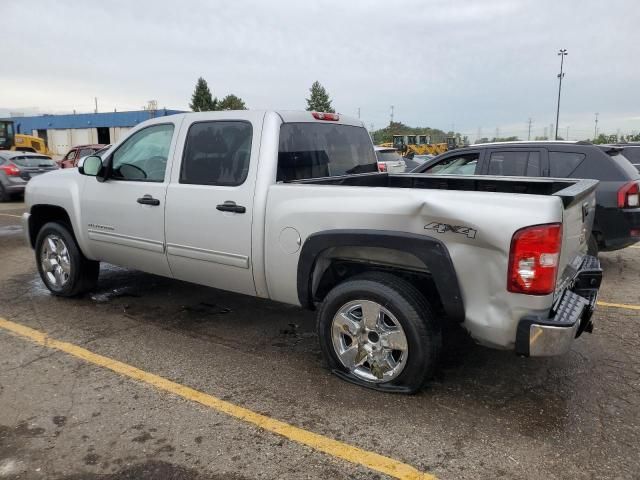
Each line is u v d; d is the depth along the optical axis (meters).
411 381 3.38
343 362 3.63
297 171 4.12
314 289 3.75
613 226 6.12
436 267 3.12
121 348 4.30
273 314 5.14
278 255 3.78
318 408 3.34
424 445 2.94
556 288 3.00
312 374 3.82
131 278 6.40
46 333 4.62
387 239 3.23
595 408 3.34
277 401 3.43
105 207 4.90
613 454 2.85
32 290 5.97
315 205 3.54
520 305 2.94
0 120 27.78
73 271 5.41
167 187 4.40
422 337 3.29
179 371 3.88
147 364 4.00
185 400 3.45
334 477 2.69
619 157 6.37
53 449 2.92
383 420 3.19
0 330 4.69
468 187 4.81
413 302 3.29
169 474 2.72
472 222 2.98
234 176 4.04
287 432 3.08
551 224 2.82
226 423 3.18
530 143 6.61
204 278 4.36
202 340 4.48
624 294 5.86
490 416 3.24
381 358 3.46
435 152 37.75
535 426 3.13
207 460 2.83
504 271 2.95
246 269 3.99
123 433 3.07
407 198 3.19
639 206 6.13
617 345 4.38
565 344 2.90
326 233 3.46
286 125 4.06
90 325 4.82
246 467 2.77
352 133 4.93
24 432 3.08
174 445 2.96
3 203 15.48
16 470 2.74
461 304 3.12
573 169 6.30
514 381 3.72
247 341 4.46
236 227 3.96
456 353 4.20
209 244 4.16
